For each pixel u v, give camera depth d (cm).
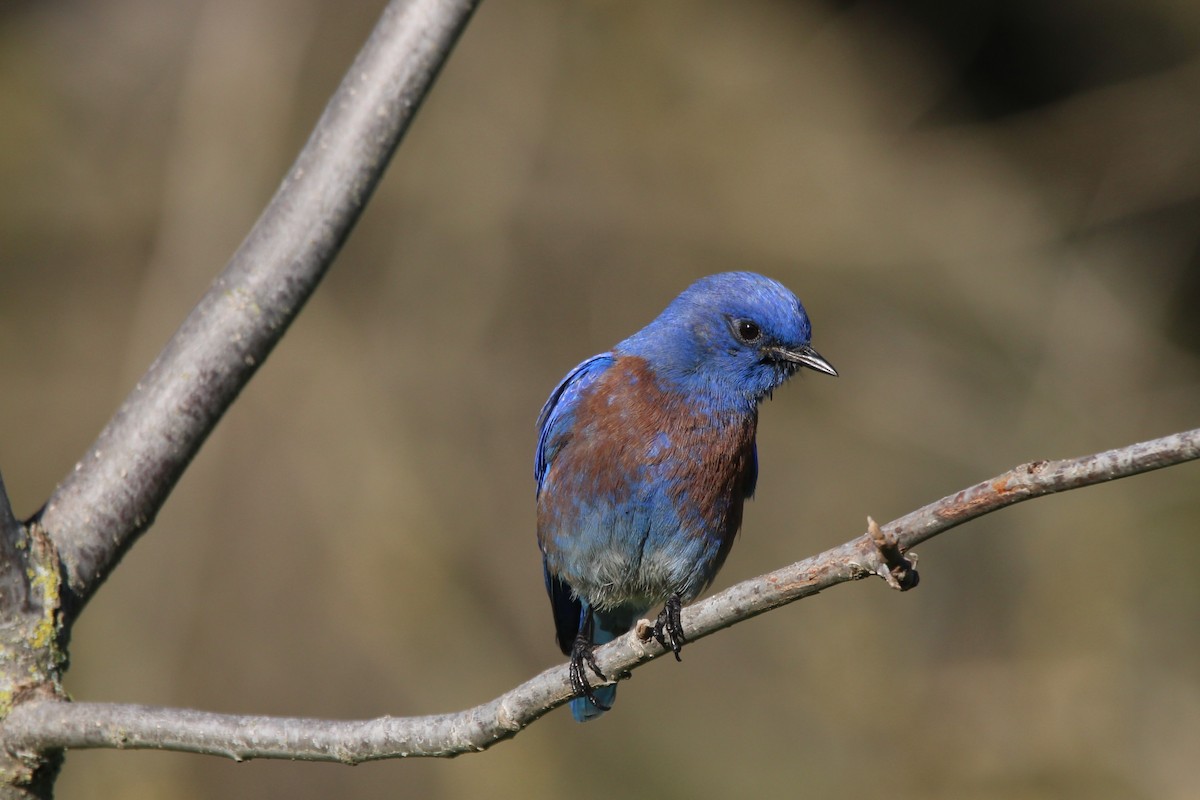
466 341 1755
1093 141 2150
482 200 1816
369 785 1409
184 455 538
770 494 1845
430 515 1628
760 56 2083
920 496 1855
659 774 1545
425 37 567
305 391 1658
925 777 1616
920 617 1755
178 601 1503
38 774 491
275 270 552
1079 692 1666
